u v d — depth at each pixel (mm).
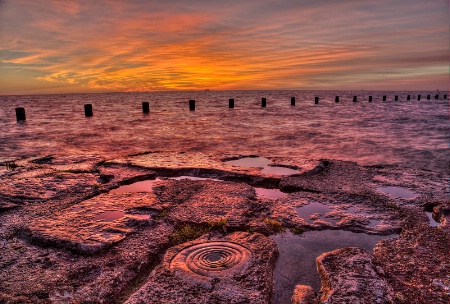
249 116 26078
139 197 5215
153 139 14062
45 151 11594
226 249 3533
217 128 18000
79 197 5195
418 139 14047
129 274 3166
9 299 2713
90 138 14531
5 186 5711
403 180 6145
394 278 3037
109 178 6500
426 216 4434
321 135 15188
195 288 2855
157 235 3896
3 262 3297
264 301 2703
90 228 4012
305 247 3703
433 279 3000
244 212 4539
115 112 32000
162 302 2672
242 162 8125
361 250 3502
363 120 22594
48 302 2709
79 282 3002
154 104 52312
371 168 7141
